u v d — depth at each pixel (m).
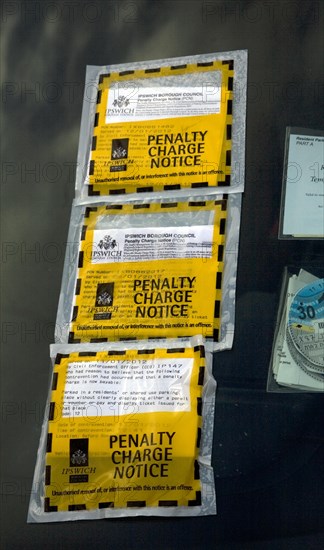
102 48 1.53
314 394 1.25
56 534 1.24
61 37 1.56
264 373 1.27
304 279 1.30
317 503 1.20
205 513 1.21
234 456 1.23
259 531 1.19
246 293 1.31
